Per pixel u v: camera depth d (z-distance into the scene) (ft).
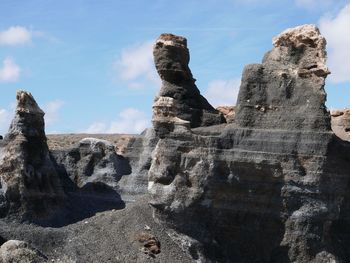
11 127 155.63
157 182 129.49
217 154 127.75
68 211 160.35
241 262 126.41
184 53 156.25
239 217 127.75
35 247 129.59
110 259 122.52
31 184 152.35
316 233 124.57
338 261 123.75
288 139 126.41
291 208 125.59
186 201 126.52
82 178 192.85
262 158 126.21
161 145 130.31
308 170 125.08
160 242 125.70
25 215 147.02
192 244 125.39
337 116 191.93
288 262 124.16
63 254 126.93
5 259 120.37
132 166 202.80
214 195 127.34
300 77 129.18
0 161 150.30
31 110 157.99
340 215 131.44
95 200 178.29
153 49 156.04
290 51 131.75
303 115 126.93
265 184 126.82
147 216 132.16
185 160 127.95
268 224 126.72
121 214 138.21
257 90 130.72
